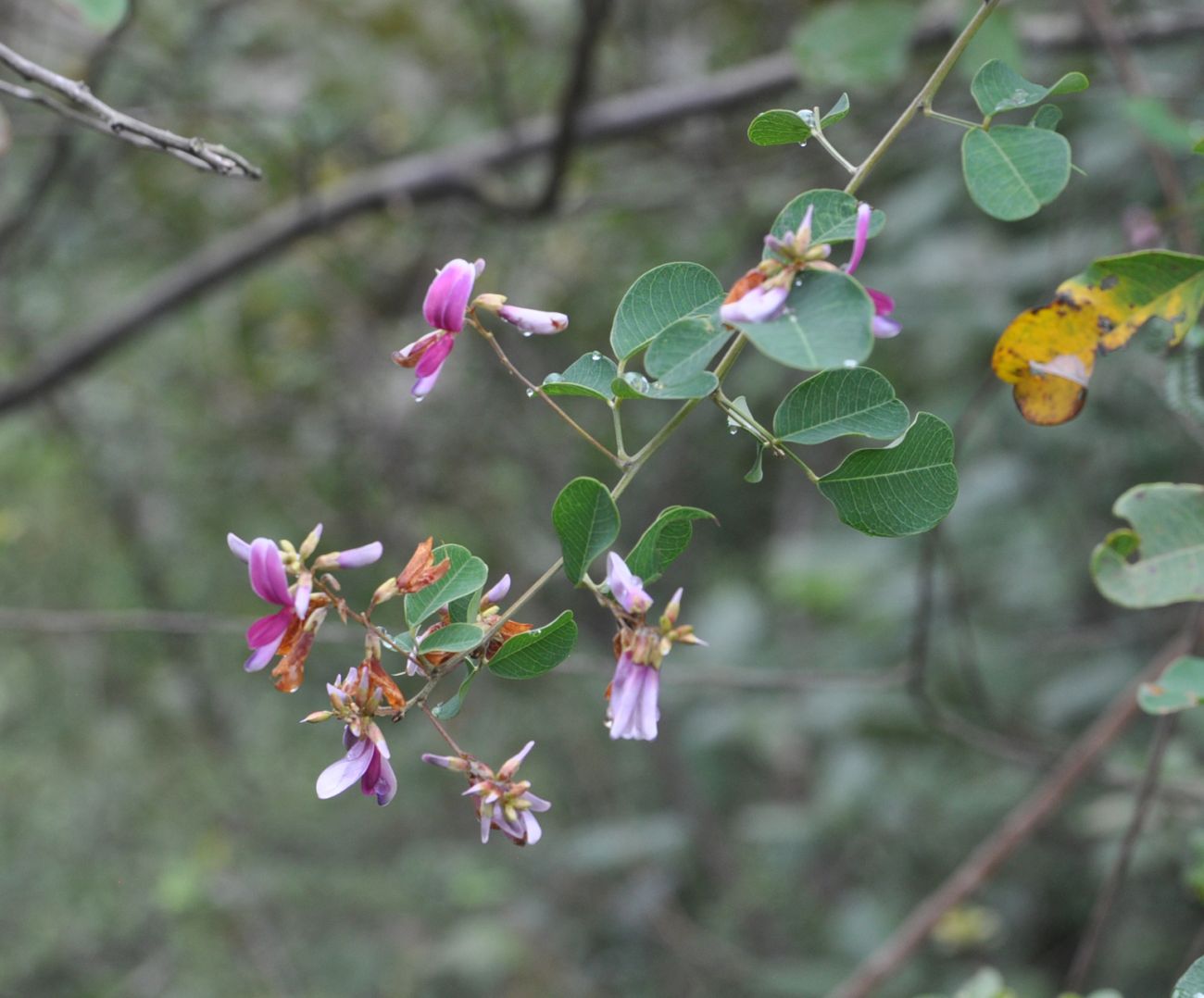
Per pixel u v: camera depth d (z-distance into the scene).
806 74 3.40
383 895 6.25
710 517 1.26
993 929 4.09
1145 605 1.49
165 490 5.72
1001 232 4.77
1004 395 4.70
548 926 6.22
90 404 5.53
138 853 6.16
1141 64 4.31
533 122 4.89
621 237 5.53
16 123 3.77
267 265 5.07
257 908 5.92
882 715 4.95
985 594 5.07
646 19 5.18
